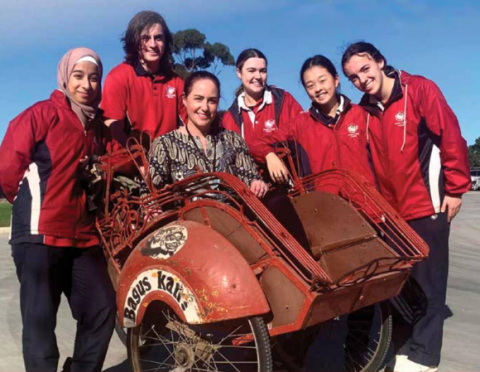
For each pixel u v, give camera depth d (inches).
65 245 152.0
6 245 527.2
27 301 150.1
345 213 169.9
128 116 211.8
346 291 136.6
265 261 136.1
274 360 169.3
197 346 147.3
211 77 161.8
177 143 159.6
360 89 171.6
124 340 198.8
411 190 169.3
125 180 165.8
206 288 132.3
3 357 197.2
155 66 213.9
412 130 167.0
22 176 151.3
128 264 148.3
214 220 145.4
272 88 230.5
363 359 177.2
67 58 154.5
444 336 224.8
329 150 185.0
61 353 204.7
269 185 185.2
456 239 594.2
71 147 152.9
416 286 168.9
